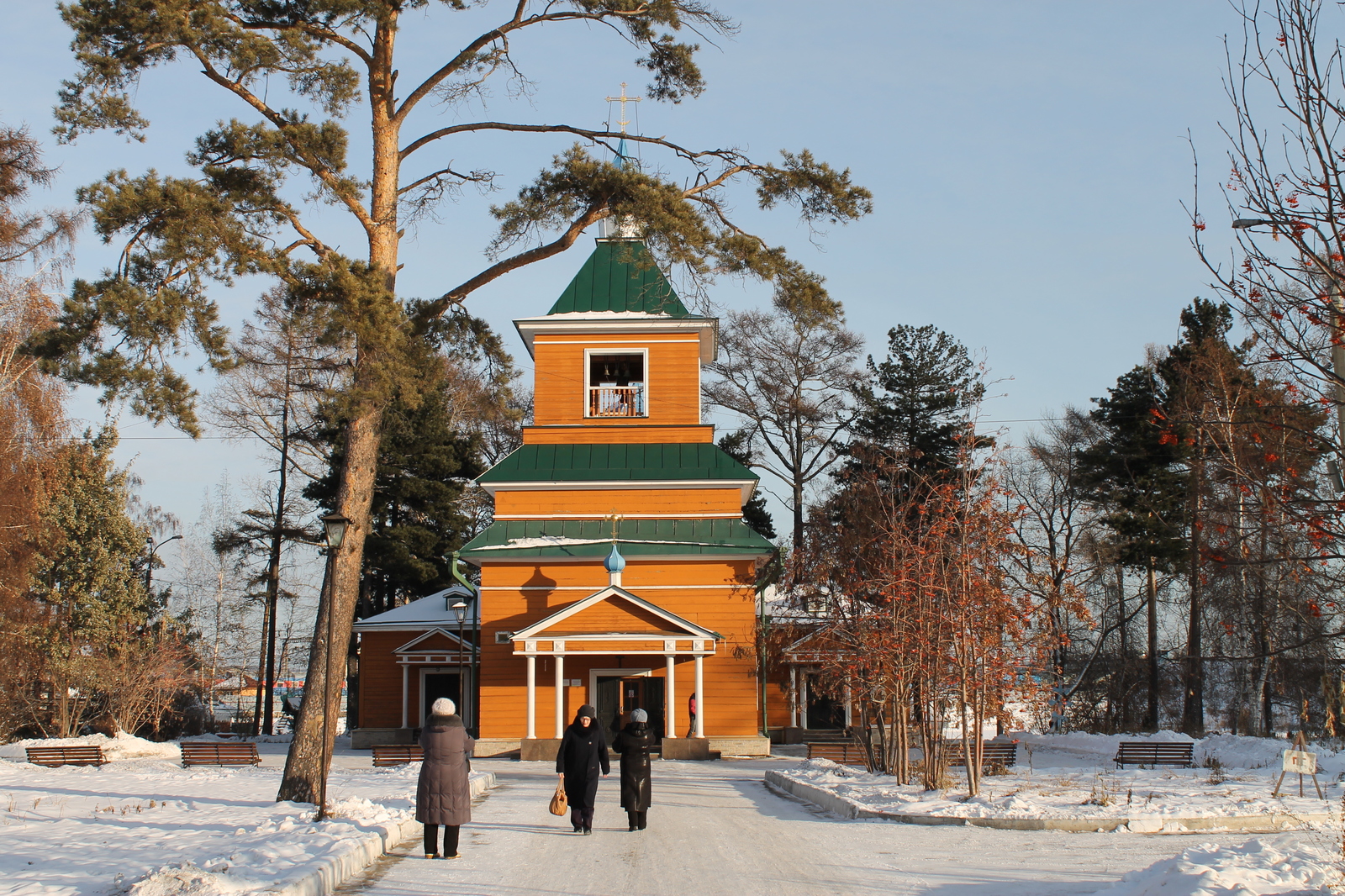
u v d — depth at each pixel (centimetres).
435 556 5275
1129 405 4175
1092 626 2605
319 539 5228
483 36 1956
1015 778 2256
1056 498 5172
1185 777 2316
